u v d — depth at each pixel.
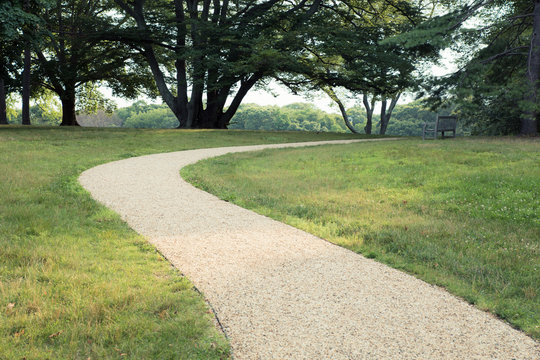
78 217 6.38
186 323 3.31
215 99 32.34
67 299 3.65
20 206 6.69
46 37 32.28
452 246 5.58
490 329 3.37
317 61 31.36
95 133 21.84
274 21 29.98
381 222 6.62
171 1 33.03
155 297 3.73
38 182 8.88
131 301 3.62
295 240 5.67
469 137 20.27
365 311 3.62
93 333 3.11
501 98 21.05
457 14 21.81
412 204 7.96
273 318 3.45
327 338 3.15
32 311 3.44
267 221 6.65
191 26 30.95
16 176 9.31
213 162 13.71
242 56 29.47
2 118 31.42
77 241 5.28
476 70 20.12
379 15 34.62
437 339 3.19
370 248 5.38
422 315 3.58
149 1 33.25
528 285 4.33
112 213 6.72
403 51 29.14
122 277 4.18
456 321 3.49
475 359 2.93
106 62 37.09
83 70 34.78
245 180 10.35
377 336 3.20
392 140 20.81
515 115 22.78
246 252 5.11
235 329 3.26
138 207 7.34
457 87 19.97
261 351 2.97
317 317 3.48
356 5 34.44
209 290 3.97
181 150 17.84
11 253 4.67
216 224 6.38
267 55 26.42
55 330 3.16
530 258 5.09
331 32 29.39
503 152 12.94
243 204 7.80
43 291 3.76
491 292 4.13
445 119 19.53
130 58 36.03
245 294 3.90
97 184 9.37
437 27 21.27
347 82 31.55
